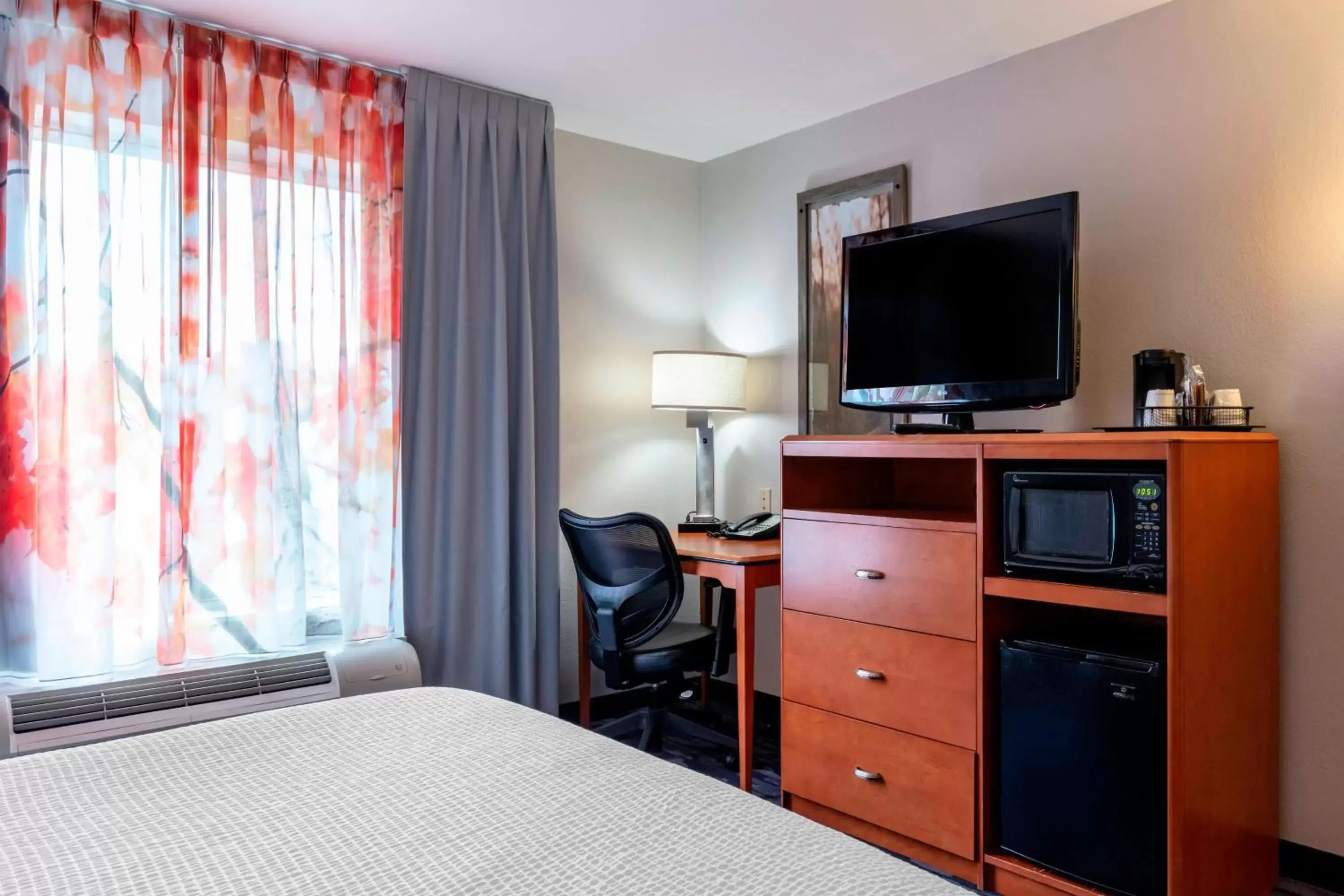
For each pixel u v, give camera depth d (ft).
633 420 12.41
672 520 12.82
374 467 9.68
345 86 9.57
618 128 11.66
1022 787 7.16
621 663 9.51
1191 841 6.34
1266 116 7.66
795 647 8.97
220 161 8.78
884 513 8.59
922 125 10.27
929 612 7.78
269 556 8.96
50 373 7.90
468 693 5.27
